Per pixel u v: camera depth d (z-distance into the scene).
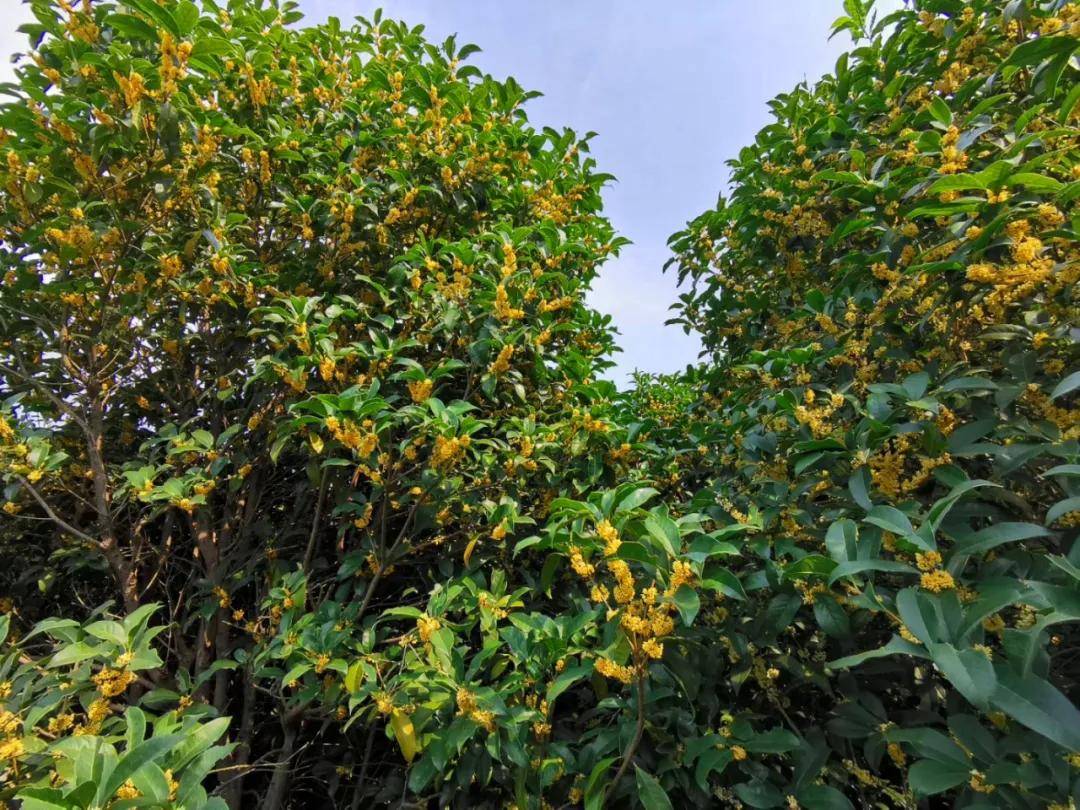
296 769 2.21
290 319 2.19
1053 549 1.41
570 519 1.64
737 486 2.21
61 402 2.33
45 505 2.15
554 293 3.02
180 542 2.93
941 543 1.52
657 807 1.24
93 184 2.15
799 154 2.67
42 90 2.13
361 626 2.10
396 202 2.85
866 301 2.07
